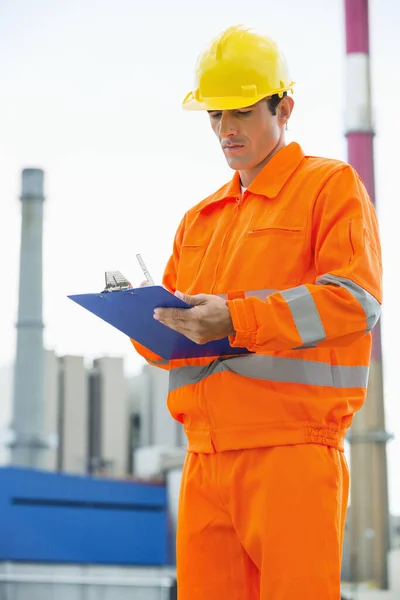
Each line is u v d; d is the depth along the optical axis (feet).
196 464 12.58
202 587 12.48
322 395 12.08
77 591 46.21
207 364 12.52
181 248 13.58
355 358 12.43
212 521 12.44
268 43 12.82
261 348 11.56
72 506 52.80
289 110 13.00
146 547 53.62
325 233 12.12
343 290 11.59
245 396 12.05
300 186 12.53
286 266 12.25
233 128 12.60
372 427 49.39
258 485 11.93
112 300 11.39
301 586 11.59
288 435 11.90
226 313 11.35
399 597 47.42
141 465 59.26
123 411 61.82
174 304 11.12
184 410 12.65
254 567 12.35
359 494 49.67
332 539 11.78
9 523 51.19
